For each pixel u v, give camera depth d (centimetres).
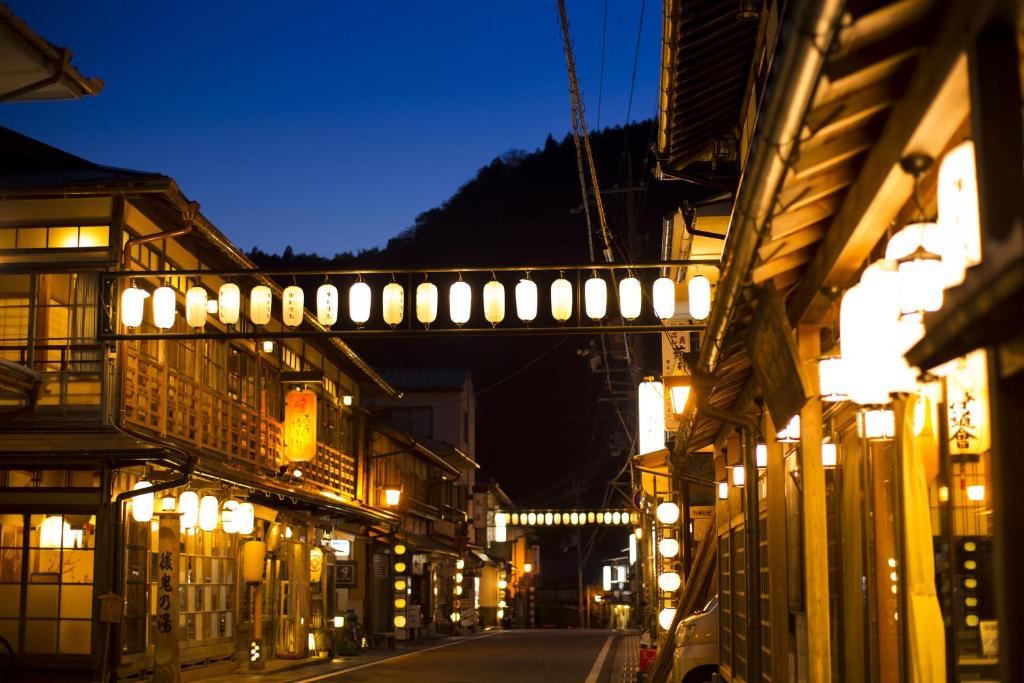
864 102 502
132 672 2044
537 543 9812
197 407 2402
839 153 563
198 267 2459
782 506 1159
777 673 1129
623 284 1695
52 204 2070
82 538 2050
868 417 750
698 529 2500
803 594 1048
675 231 2192
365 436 4109
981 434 622
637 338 3772
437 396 6550
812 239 740
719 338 888
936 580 668
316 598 3291
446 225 11300
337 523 3544
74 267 2042
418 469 5428
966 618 634
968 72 399
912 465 682
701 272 2373
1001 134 376
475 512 7200
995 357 371
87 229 2066
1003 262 340
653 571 3300
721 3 1330
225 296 1781
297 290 1772
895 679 773
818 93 451
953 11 415
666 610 2325
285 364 3197
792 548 1138
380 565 4403
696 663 1827
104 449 1984
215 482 2345
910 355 408
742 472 1491
